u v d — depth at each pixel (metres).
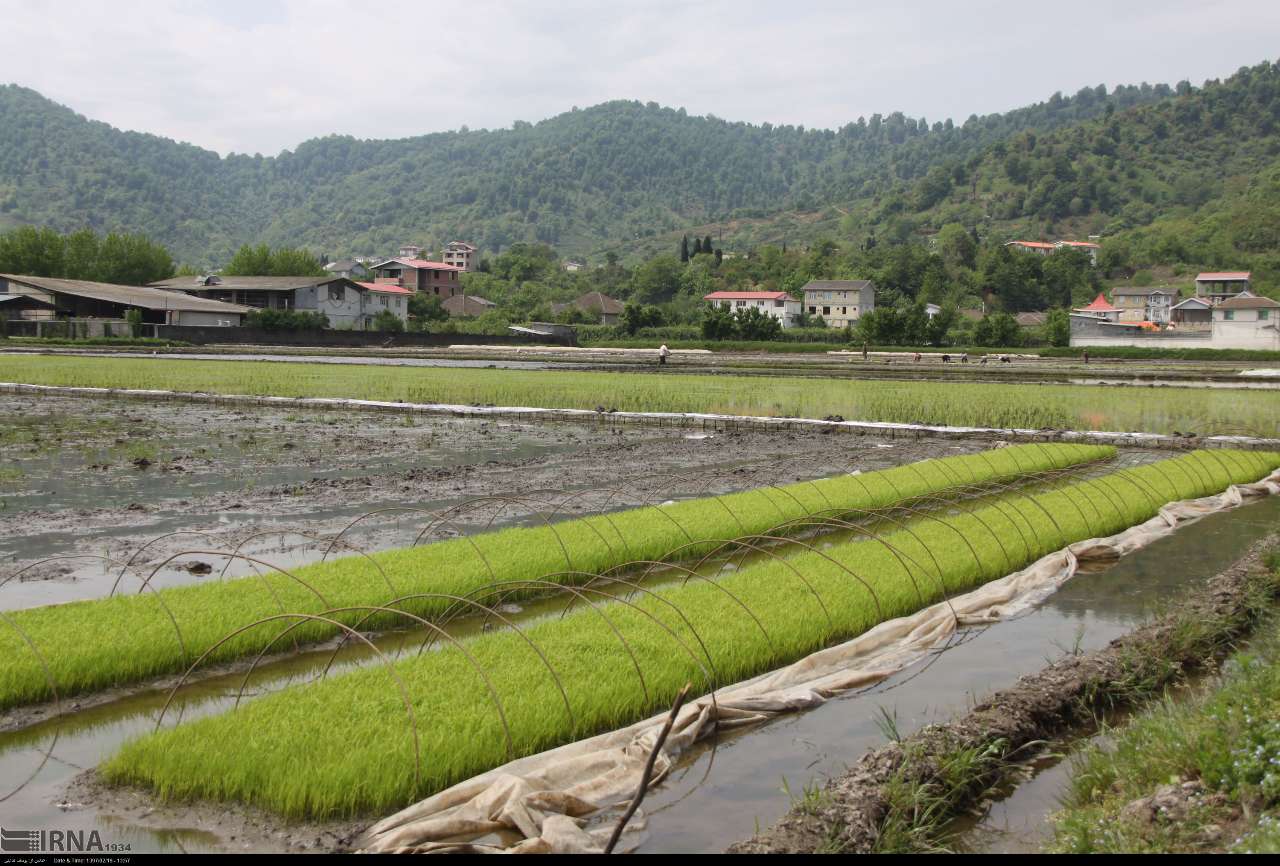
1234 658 9.09
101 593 11.13
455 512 16.16
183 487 17.95
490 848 5.79
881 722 8.14
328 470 20.39
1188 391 43.34
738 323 101.31
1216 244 156.75
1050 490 18.77
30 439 24.06
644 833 6.23
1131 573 13.46
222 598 10.27
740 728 8.01
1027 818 6.53
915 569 12.27
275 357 64.62
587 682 8.20
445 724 7.30
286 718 7.35
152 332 75.62
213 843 5.93
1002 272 145.25
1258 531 16.30
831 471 21.64
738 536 14.05
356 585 10.74
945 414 33.41
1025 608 11.61
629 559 12.81
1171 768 6.41
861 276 146.75
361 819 6.28
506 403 35.59
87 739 7.51
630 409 34.22
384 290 100.88
